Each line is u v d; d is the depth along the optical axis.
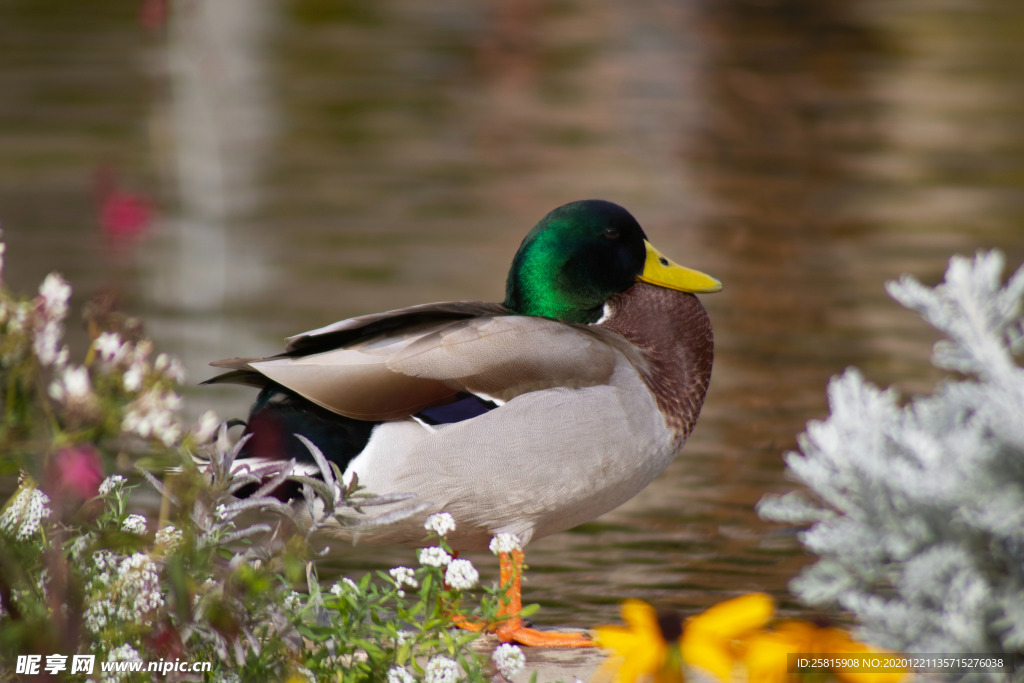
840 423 3.82
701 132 26.45
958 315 3.79
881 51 34.56
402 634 5.10
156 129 25.66
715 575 8.27
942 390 3.89
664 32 37.00
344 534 7.02
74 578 4.69
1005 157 24.38
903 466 3.62
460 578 5.12
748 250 18.28
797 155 24.67
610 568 8.39
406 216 20.14
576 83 30.83
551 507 7.01
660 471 7.59
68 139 24.44
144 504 8.73
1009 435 3.53
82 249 17.33
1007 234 19.19
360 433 6.82
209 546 4.65
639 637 4.07
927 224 19.83
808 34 36.72
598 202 8.20
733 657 4.08
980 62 33.16
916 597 3.72
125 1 39.28
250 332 14.05
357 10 39.44
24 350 4.45
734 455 10.66
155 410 4.48
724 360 13.38
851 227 19.64
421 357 6.92
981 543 3.67
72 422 4.42
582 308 8.16
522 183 22.47
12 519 4.62
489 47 34.66
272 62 32.22
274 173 22.88
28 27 35.28
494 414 6.81
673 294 7.98
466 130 26.42
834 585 3.79
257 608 4.74
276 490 6.78
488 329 7.07
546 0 41.31
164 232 18.70
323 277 16.59
